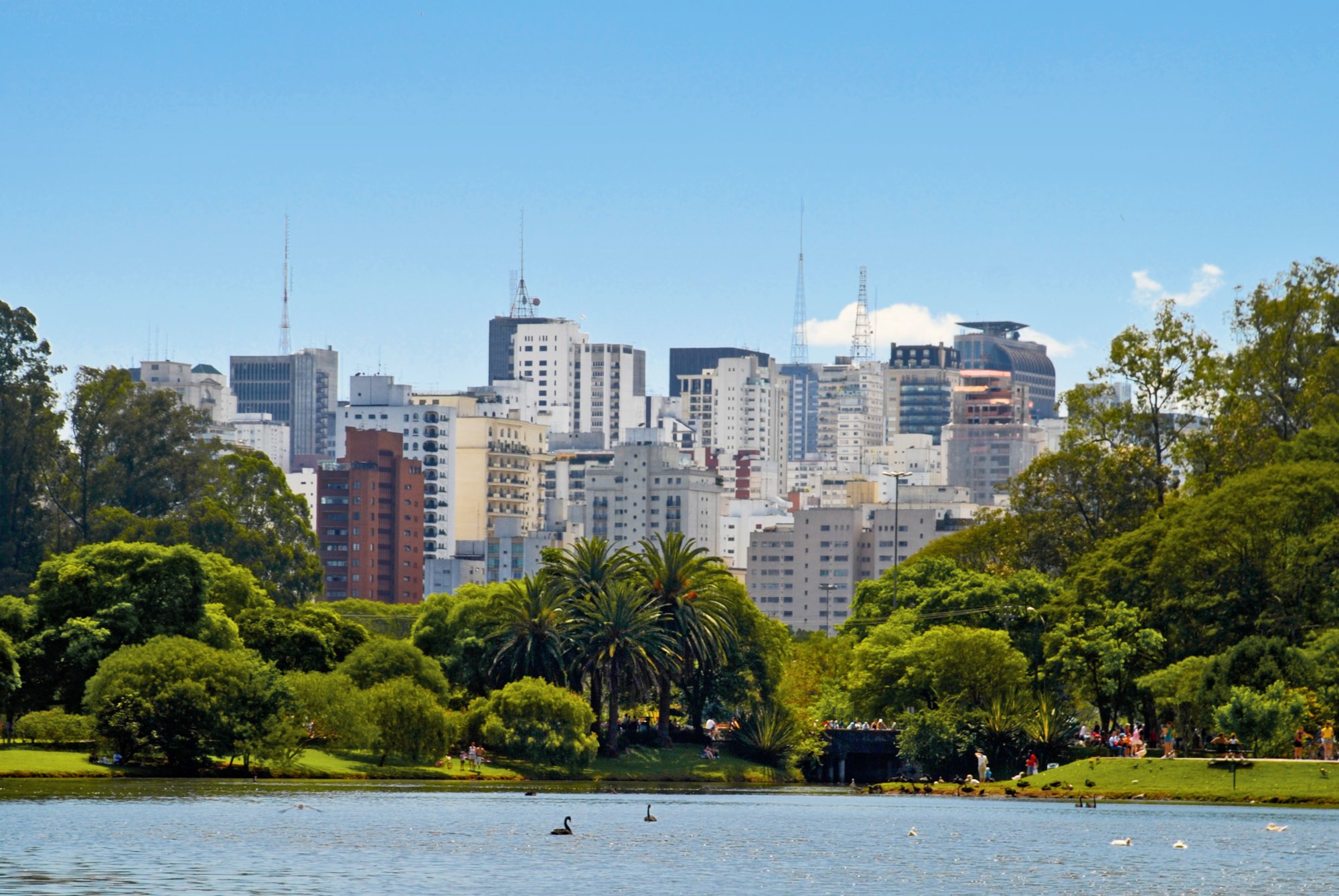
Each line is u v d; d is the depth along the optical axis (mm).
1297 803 194500
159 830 150500
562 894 118062
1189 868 134875
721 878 127625
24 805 171875
